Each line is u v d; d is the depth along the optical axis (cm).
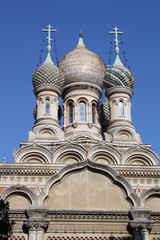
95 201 3067
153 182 4041
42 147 4491
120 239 2992
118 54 5575
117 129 4900
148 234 2955
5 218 2423
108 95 5184
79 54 5375
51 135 4831
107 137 4872
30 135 4791
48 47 5522
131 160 4525
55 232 2991
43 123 4903
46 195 3042
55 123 4950
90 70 5281
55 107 5047
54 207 3036
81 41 5684
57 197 3064
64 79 5306
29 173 4072
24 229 2947
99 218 3033
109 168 3134
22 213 2991
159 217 3050
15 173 4062
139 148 4566
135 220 2962
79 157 4431
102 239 2994
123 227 3022
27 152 4466
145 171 4094
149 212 2994
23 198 3056
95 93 5294
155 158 4544
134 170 4088
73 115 5125
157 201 3114
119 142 4788
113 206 3058
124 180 3111
